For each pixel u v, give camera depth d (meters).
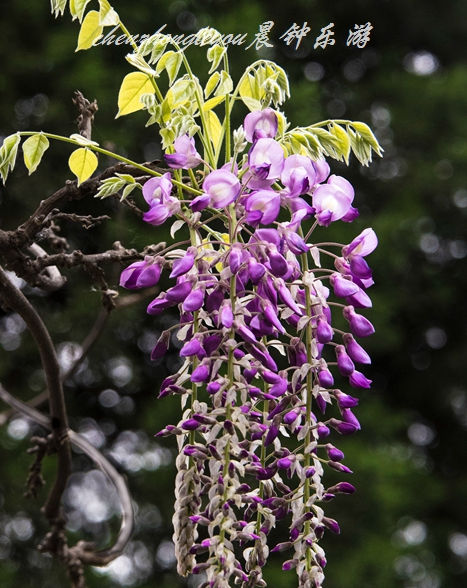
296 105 9.00
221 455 1.75
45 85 8.64
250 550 1.81
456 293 11.23
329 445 1.83
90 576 8.63
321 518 1.80
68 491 9.14
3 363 8.70
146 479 8.84
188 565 1.82
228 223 1.94
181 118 2.03
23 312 2.32
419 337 11.25
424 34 12.04
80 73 8.41
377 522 8.73
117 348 8.33
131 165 2.16
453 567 10.30
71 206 4.67
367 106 11.29
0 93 8.55
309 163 1.90
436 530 10.36
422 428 11.36
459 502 10.77
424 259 11.08
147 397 9.04
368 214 10.67
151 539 8.89
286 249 1.87
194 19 9.44
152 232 6.97
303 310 1.91
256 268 1.76
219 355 1.81
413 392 11.23
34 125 8.55
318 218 1.88
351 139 2.11
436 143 11.18
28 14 9.05
